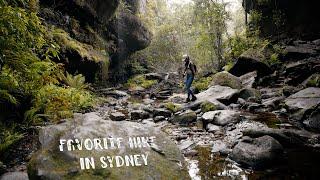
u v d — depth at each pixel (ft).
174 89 60.18
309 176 15.03
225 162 17.22
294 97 30.45
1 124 19.67
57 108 25.73
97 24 61.36
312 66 42.14
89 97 36.47
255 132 19.90
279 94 36.99
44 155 12.91
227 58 65.98
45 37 31.83
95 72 54.19
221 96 36.65
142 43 88.58
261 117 27.45
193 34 79.97
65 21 47.26
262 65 48.42
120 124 15.58
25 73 22.86
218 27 65.57
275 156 16.78
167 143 15.06
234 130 23.67
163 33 106.73
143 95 56.13
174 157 14.38
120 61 78.64
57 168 12.42
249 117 27.43
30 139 20.26
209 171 15.99
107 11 63.10
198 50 77.00
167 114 31.53
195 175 15.51
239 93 36.83
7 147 17.63
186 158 18.08
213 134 23.30
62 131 14.33
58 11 45.62
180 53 106.83
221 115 26.32
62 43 42.01
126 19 78.07
